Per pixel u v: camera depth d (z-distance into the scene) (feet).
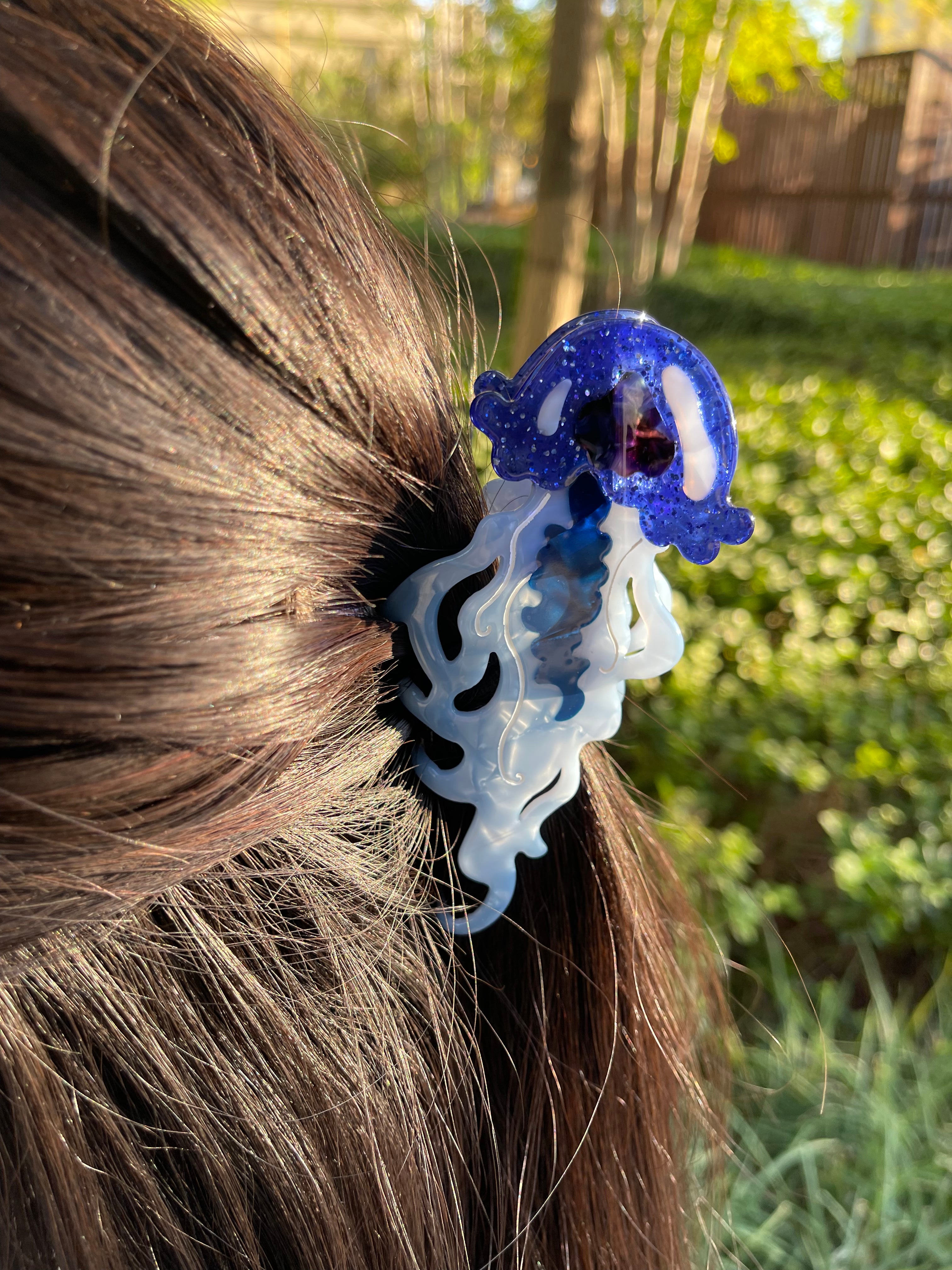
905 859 2.27
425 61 10.16
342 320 0.48
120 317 0.39
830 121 11.75
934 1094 1.92
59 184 0.40
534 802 0.59
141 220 0.41
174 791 0.42
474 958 0.66
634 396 0.50
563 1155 0.71
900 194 11.14
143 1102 0.54
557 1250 0.72
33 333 0.37
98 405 0.38
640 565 0.54
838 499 3.94
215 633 0.41
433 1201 0.63
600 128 10.00
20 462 0.36
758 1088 1.71
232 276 0.43
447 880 0.64
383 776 0.58
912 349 7.09
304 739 0.46
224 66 0.51
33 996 0.50
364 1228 0.60
